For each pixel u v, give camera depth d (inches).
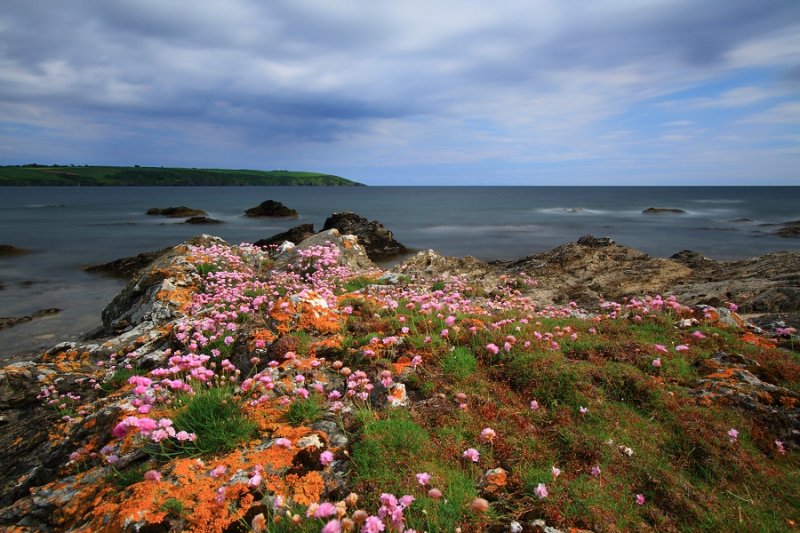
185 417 216.1
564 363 271.1
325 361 288.0
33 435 281.1
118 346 431.8
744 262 797.9
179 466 186.4
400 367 271.9
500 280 775.7
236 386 267.1
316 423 223.0
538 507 169.9
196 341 341.4
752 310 537.6
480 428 217.0
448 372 266.8
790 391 253.0
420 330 330.0
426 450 196.4
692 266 862.5
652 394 246.8
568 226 2472.9
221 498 167.2
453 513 163.6
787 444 223.5
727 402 247.0
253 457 191.9
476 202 5128.0
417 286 578.9
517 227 2439.7
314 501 170.4
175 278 582.9
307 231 1584.6
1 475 243.1
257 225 2544.3
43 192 7332.7
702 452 209.3
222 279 576.4
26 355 592.7
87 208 3789.4
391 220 2861.7
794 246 1688.0
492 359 288.4
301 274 706.2
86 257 1470.2
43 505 189.8
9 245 1571.1
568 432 213.8
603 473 192.5
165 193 7593.5
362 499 170.6
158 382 275.6
